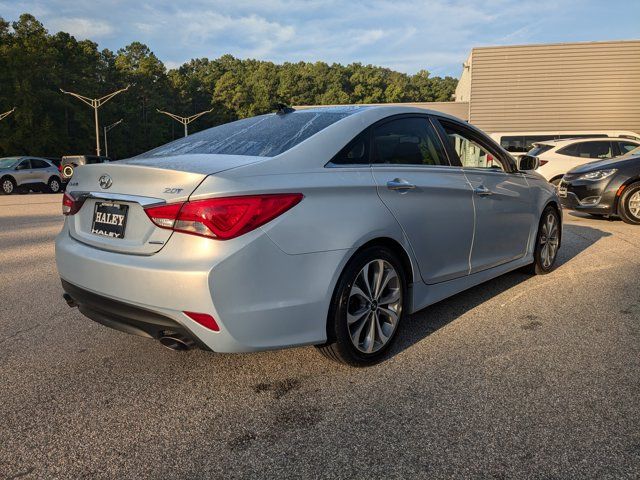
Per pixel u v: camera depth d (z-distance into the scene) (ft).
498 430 7.03
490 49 74.33
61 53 240.73
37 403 8.02
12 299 13.70
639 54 70.23
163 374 9.04
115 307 7.91
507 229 13.06
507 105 74.84
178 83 353.51
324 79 438.81
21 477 6.22
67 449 6.79
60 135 213.87
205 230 7.15
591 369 8.88
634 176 25.88
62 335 10.98
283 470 6.28
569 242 21.09
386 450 6.64
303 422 7.39
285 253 7.58
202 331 7.21
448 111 95.55
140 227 7.83
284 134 9.20
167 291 7.22
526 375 8.70
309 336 8.02
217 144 9.39
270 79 412.98
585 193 27.20
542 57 73.00
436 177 10.53
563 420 7.25
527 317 11.71
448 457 6.46
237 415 7.61
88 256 8.21
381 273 9.09
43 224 29.45
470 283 11.81
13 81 191.72
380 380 8.64
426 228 10.03
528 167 13.67
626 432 6.91
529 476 6.05
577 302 12.78
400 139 10.21
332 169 8.60
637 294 13.34
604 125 72.64
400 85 474.08
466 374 8.80
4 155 191.93
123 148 273.54
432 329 11.02
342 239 8.21
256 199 7.37
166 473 6.28
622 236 22.50
